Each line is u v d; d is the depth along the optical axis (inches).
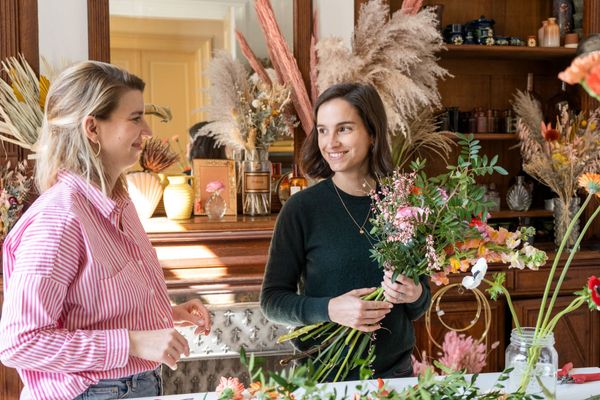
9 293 49.4
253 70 123.2
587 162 124.3
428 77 120.0
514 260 51.4
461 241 53.0
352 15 124.9
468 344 59.6
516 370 50.4
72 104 54.1
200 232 110.0
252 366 37.1
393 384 59.9
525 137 126.6
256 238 112.4
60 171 54.6
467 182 53.5
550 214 135.6
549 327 50.3
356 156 66.9
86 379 52.6
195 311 69.8
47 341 48.9
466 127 137.4
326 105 67.0
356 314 59.5
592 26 133.6
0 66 108.2
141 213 115.0
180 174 121.3
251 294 110.3
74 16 113.2
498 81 143.4
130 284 55.2
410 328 68.2
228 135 121.3
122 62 118.1
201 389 115.3
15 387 103.7
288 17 124.0
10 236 52.8
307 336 65.7
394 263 55.8
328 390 56.9
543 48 132.7
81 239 51.8
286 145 125.7
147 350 51.4
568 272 125.8
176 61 120.5
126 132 56.1
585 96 135.2
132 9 117.9
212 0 121.0
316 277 67.4
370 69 114.1
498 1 141.6
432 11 130.2
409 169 135.0
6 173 107.6
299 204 68.9
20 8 108.7
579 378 60.7
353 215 67.7
